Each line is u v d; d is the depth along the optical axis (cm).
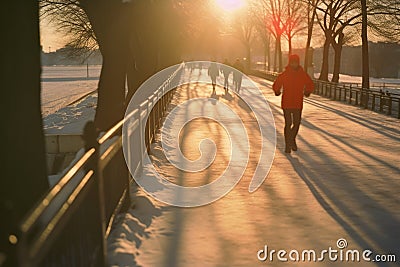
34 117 454
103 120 959
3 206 274
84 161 374
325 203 679
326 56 4616
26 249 222
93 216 427
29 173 443
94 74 12250
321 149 1150
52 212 396
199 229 570
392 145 1221
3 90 428
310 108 2395
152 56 1825
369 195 721
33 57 453
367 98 2384
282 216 620
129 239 521
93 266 422
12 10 430
